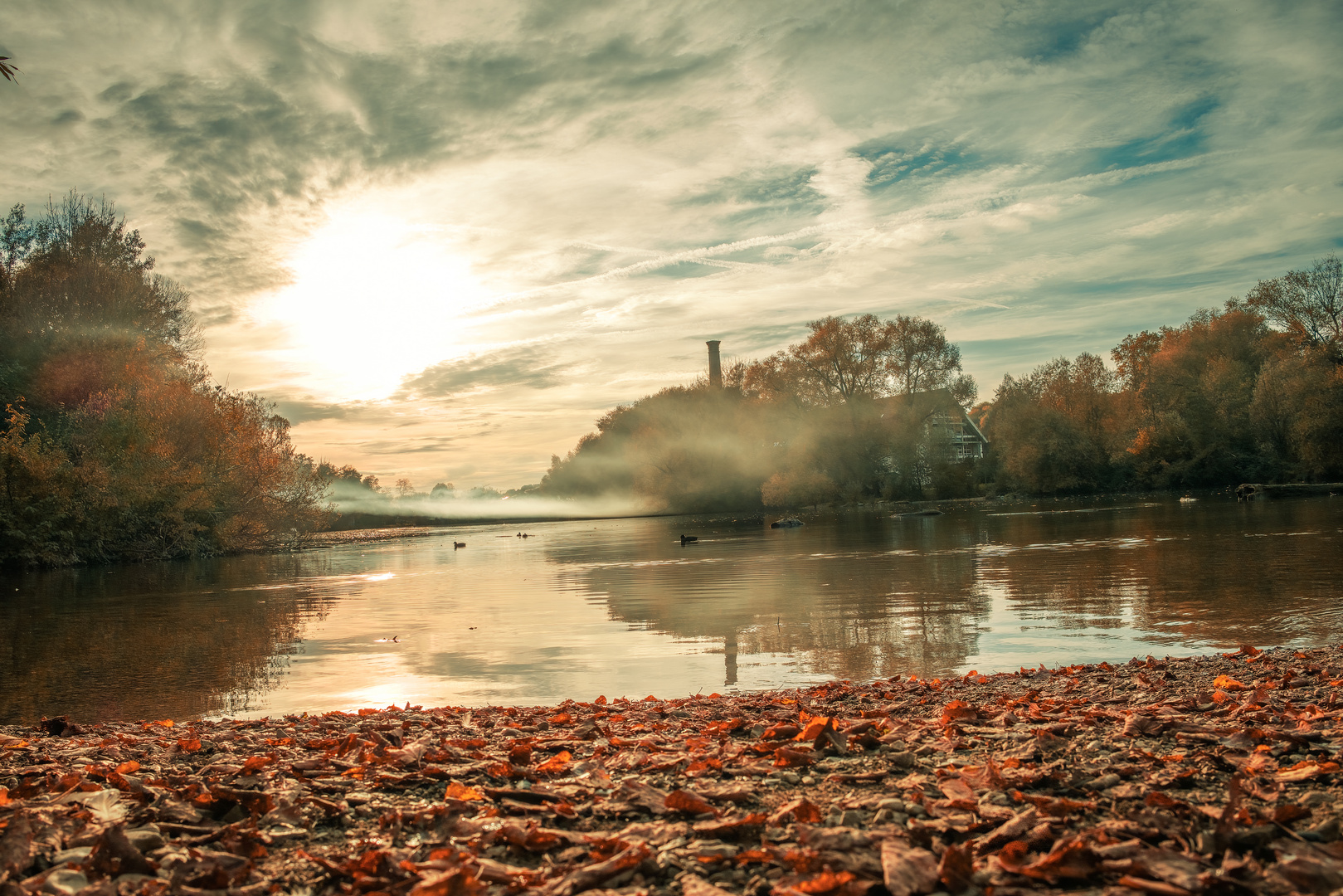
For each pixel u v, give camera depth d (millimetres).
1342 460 61375
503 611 18406
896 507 72500
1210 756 4156
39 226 44844
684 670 11086
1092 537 31328
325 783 4324
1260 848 2979
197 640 15141
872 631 13812
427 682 10820
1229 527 32219
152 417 40625
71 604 21703
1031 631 13156
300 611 19391
